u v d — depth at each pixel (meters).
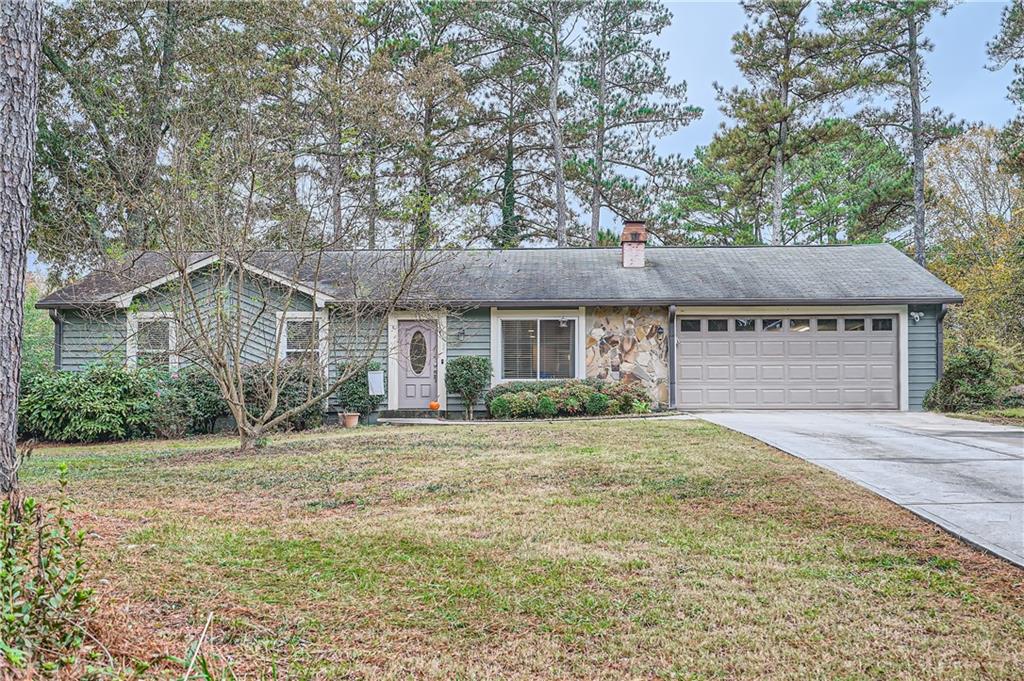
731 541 4.84
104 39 18.66
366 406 13.54
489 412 14.34
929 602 3.84
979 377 13.66
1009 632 3.48
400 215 10.59
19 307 4.51
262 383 11.46
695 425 10.69
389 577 4.16
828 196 28.27
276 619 3.58
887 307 14.60
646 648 3.34
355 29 21.22
